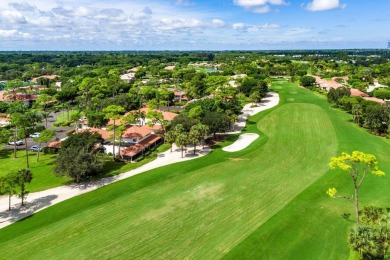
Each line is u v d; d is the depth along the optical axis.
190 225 43.97
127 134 83.62
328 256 36.53
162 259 36.66
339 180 57.28
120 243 39.94
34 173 67.88
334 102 126.81
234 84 175.88
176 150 81.94
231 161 70.50
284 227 42.59
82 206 51.31
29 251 38.81
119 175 65.56
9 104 125.31
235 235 41.19
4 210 51.25
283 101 138.25
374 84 182.62
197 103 104.88
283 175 61.41
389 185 55.06
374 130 90.62
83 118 118.19
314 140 83.56
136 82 191.38
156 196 53.66
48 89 159.25
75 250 38.69
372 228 33.50
